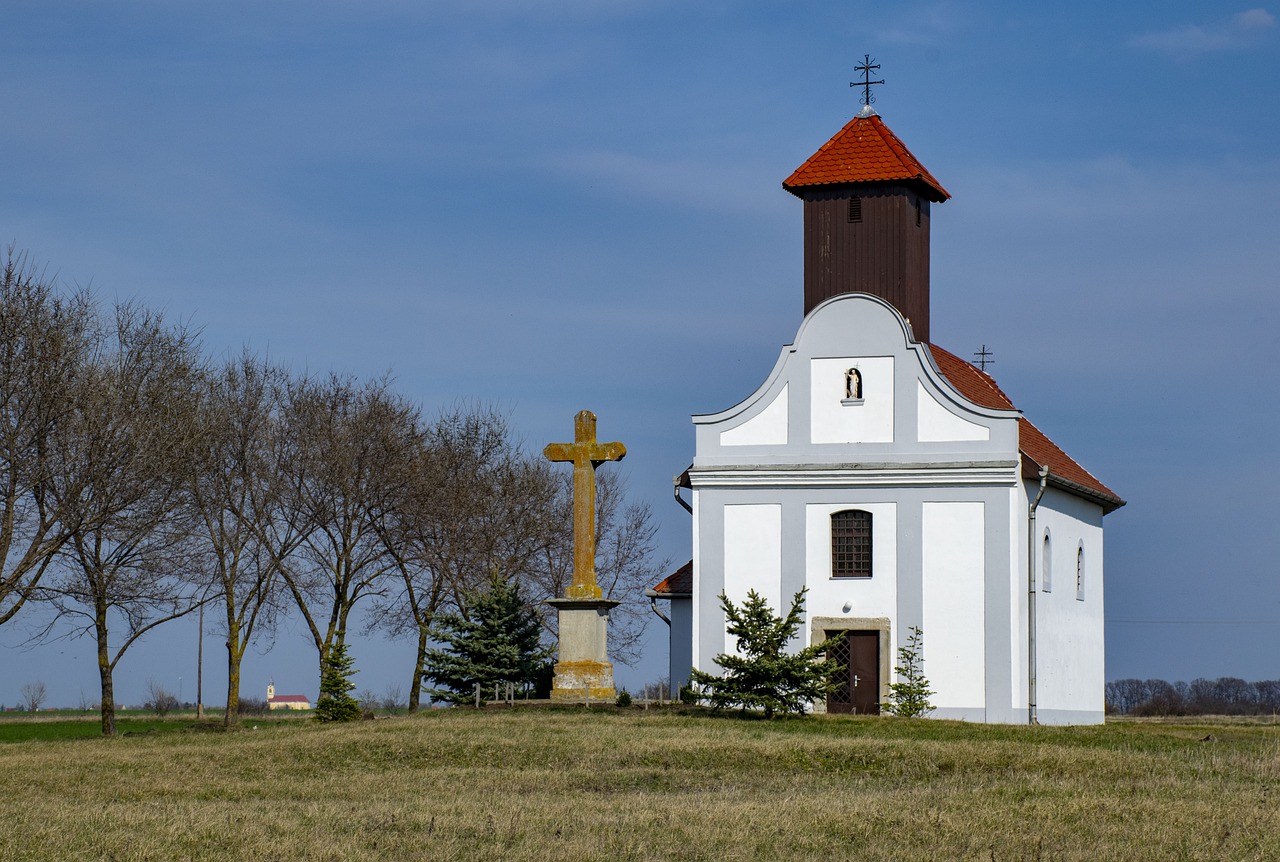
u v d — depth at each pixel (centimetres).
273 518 5731
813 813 2656
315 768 3584
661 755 3553
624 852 2341
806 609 5003
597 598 4756
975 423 4950
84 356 5050
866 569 4994
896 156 5356
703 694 4581
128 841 2439
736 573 5078
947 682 4872
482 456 7038
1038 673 5034
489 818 2620
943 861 2273
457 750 3691
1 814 2773
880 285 5325
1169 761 3425
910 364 5028
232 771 3547
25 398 4812
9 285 4950
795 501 5053
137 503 5016
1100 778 3234
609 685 4788
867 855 2322
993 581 4869
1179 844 2369
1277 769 3300
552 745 3709
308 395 6072
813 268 5381
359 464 5962
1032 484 5047
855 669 4975
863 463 4997
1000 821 2575
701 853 2336
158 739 4362
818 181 5353
